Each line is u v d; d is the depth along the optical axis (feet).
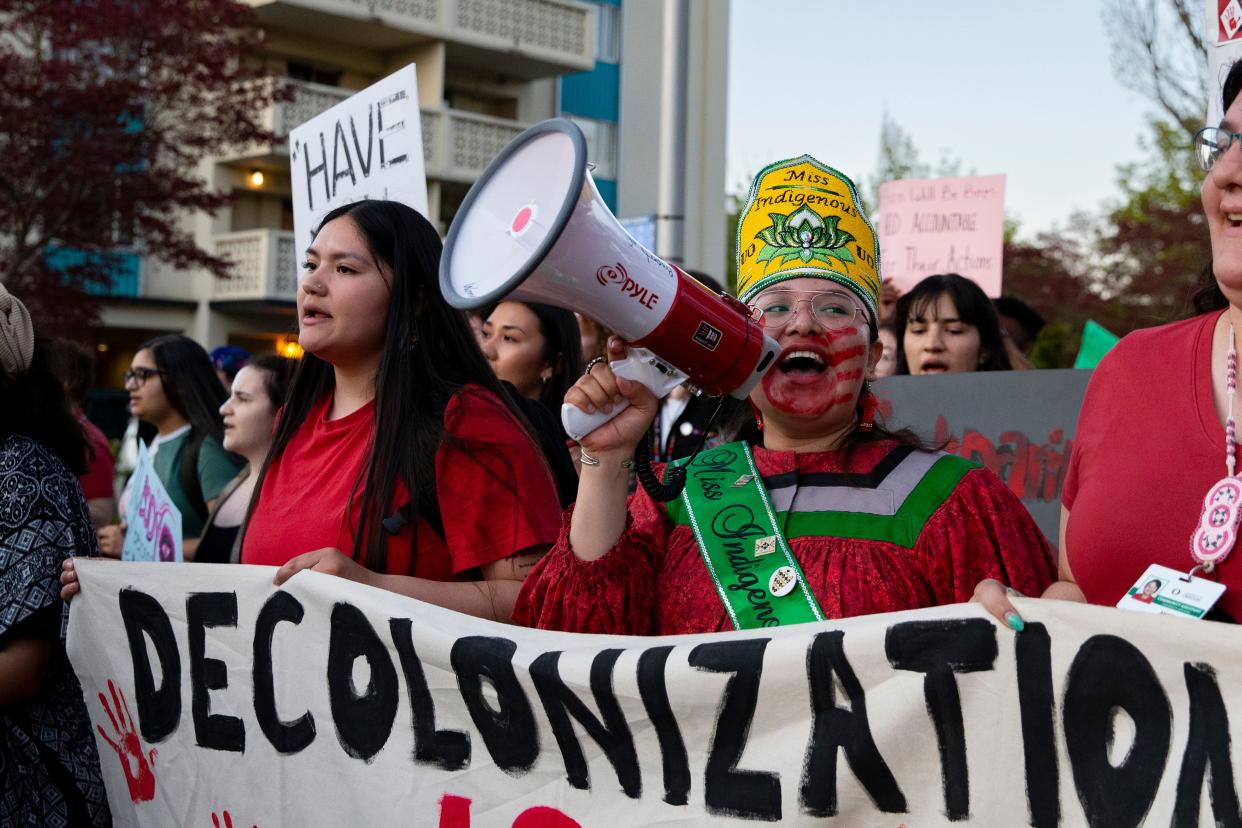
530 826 7.13
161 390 16.14
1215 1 7.96
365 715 7.83
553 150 6.39
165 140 50.49
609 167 80.69
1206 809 5.34
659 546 7.62
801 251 7.58
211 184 69.46
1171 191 65.21
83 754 9.61
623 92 80.69
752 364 6.79
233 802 8.62
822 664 6.27
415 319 8.84
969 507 7.13
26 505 9.29
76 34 46.09
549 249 6.07
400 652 7.64
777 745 6.39
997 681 5.85
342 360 9.02
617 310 6.51
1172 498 6.37
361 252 8.79
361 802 7.82
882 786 6.11
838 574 7.03
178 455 16.14
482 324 14.11
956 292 15.58
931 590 7.03
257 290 69.21
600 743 6.90
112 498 17.92
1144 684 5.54
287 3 63.46
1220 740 5.34
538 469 8.53
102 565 9.35
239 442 13.56
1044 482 13.60
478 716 7.34
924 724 6.02
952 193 21.30
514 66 75.15
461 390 8.61
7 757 9.12
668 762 6.70
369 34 69.05
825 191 7.75
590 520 7.25
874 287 7.80
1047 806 5.71
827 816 6.24
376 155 11.64
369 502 8.36
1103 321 79.46
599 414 7.10
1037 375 13.65
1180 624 5.48
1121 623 5.61
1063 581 7.17
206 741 8.79
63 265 55.31
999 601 5.89
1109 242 72.74
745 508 7.42
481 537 8.25
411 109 11.25
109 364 76.13
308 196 12.62
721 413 8.48
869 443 7.56
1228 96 6.49
